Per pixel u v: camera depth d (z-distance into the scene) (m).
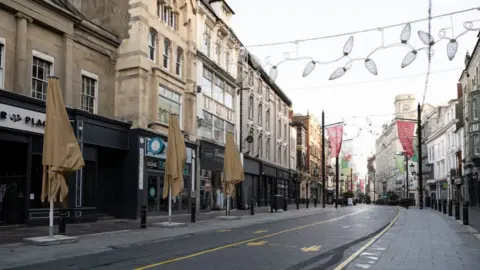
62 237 12.66
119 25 23.91
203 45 31.23
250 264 9.47
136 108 23.33
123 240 13.59
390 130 101.88
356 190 140.25
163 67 25.94
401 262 9.80
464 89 50.34
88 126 20.48
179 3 28.19
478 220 24.09
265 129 46.22
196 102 29.62
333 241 13.98
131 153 23.11
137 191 22.81
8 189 17.38
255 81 43.00
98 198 22.81
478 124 44.88
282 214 30.30
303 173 65.25
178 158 19.28
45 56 18.89
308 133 71.00
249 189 40.62
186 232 16.52
